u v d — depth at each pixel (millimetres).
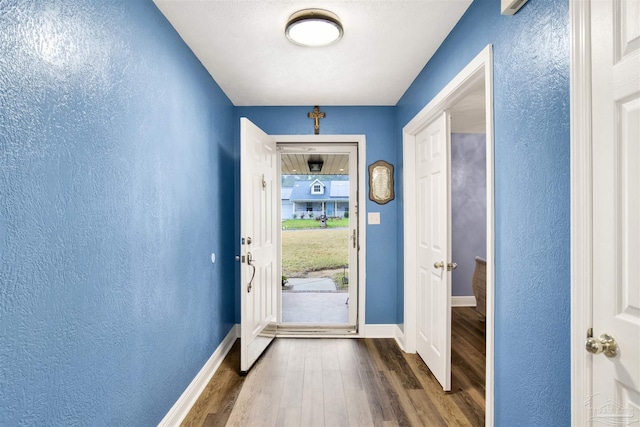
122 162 1505
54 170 1115
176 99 2104
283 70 2732
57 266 1131
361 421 2104
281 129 3662
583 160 1067
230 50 2381
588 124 1055
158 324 1844
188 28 2086
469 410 2221
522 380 1426
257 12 1939
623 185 954
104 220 1376
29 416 1026
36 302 1047
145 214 1708
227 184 3371
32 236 1032
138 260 1641
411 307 3195
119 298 1482
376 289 3627
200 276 2523
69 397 1188
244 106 3666
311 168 4395
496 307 1637
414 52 2438
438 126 2598
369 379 2652
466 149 5000
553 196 1224
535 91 1314
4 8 933
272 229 3541
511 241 1501
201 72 2572
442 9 1917
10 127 954
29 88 1015
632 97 923
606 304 1005
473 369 2834
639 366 906
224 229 3236
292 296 5027
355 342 3471
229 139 3467
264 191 3279
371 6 1896
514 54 1453
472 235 4988
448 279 2463
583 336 1071
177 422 2061
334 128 3656
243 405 2287
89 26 1279
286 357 3092
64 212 1160
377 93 3285
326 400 2346
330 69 2719
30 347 1028
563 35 1157
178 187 2119
